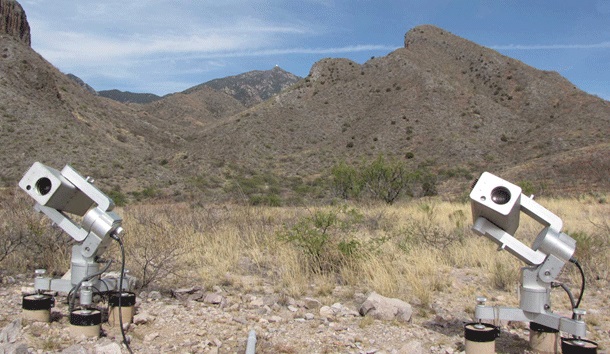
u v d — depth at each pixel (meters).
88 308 4.33
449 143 84.06
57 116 57.38
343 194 25.77
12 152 43.09
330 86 123.00
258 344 4.20
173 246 7.55
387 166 25.09
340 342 4.32
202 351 4.00
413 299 6.04
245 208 13.39
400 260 7.64
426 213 15.05
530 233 10.77
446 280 6.93
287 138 101.00
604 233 10.53
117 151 53.62
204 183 42.62
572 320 3.89
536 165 47.00
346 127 103.62
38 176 4.23
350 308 5.53
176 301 5.55
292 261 7.04
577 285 6.98
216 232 9.38
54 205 4.38
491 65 122.19
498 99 109.44
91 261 4.45
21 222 7.36
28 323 4.30
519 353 4.26
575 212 16.47
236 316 5.00
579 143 75.62
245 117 112.50
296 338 4.44
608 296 6.41
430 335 4.67
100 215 4.36
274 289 6.21
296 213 13.73
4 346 3.59
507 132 91.12
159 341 4.24
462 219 13.14
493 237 4.15
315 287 6.44
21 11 90.19
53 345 3.83
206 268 7.05
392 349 4.23
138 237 8.63
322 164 82.88
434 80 109.88
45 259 6.82
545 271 4.02
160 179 44.00
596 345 3.74
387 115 101.12
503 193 3.94
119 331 4.39
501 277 6.91
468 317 5.38
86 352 3.66
